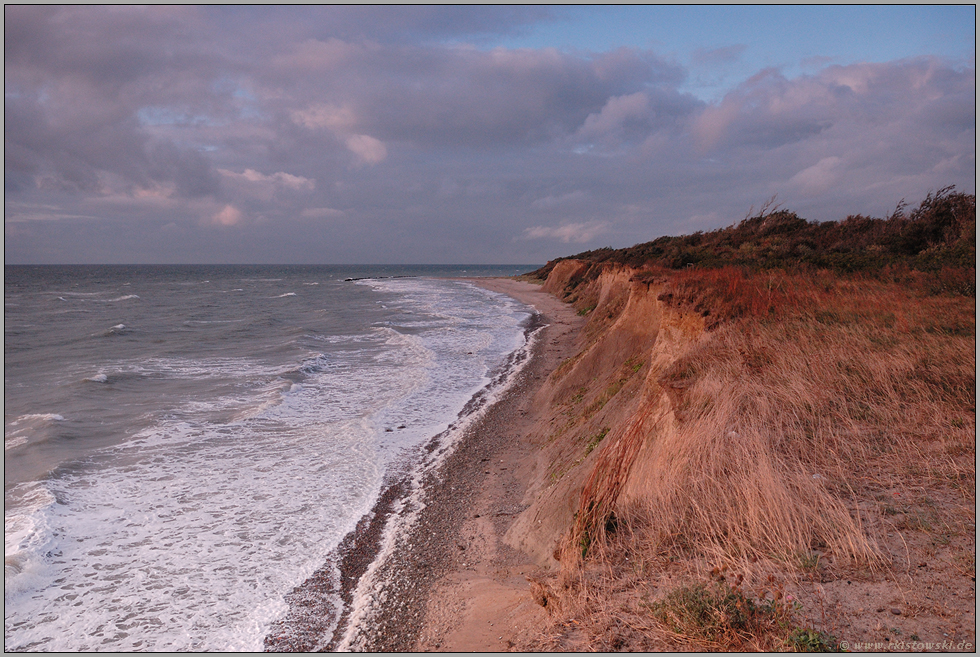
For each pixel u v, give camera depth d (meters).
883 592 3.23
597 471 6.45
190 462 11.84
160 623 6.78
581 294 45.94
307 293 70.31
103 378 19.14
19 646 6.39
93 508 9.70
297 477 11.15
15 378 19.94
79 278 120.62
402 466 11.79
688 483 4.94
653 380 7.82
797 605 3.16
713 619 3.23
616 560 4.53
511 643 4.20
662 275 14.97
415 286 86.69
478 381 19.70
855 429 5.25
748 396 6.07
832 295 9.78
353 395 17.55
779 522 3.96
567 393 14.80
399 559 8.09
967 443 4.68
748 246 19.95
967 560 3.35
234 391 17.77
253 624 6.71
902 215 17.38
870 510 4.04
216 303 54.22
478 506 9.80
